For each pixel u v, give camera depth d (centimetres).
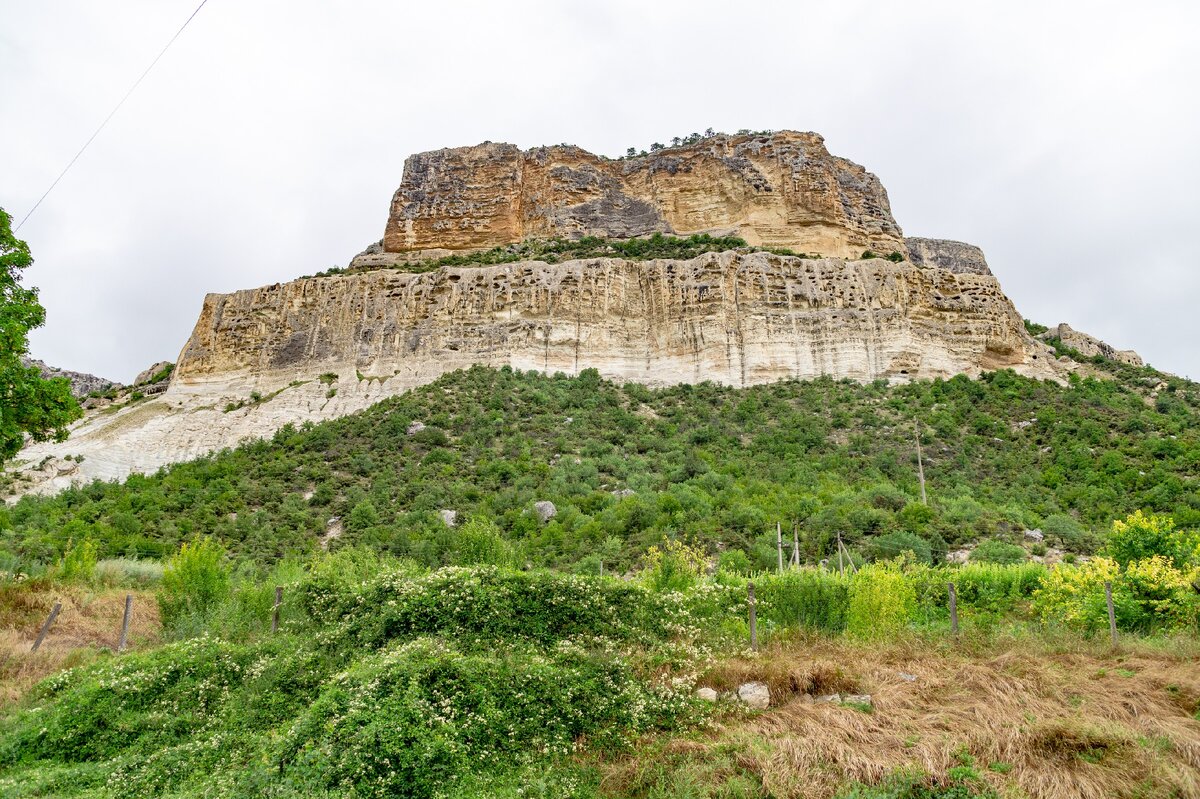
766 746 1298
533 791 1194
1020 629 1927
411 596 1658
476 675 1384
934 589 2355
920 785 1215
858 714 1419
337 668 1550
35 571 2680
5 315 2195
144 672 1595
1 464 2269
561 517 3941
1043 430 5172
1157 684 1493
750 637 1820
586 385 6025
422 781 1184
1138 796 1177
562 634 1653
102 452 5878
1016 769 1252
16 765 1383
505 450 5141
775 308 6309
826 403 5666
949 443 5062
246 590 2228
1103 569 2020
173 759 1336
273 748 1270
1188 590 1897
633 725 1412
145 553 3747
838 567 2992
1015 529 3631
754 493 4297
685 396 5934
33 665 1823
